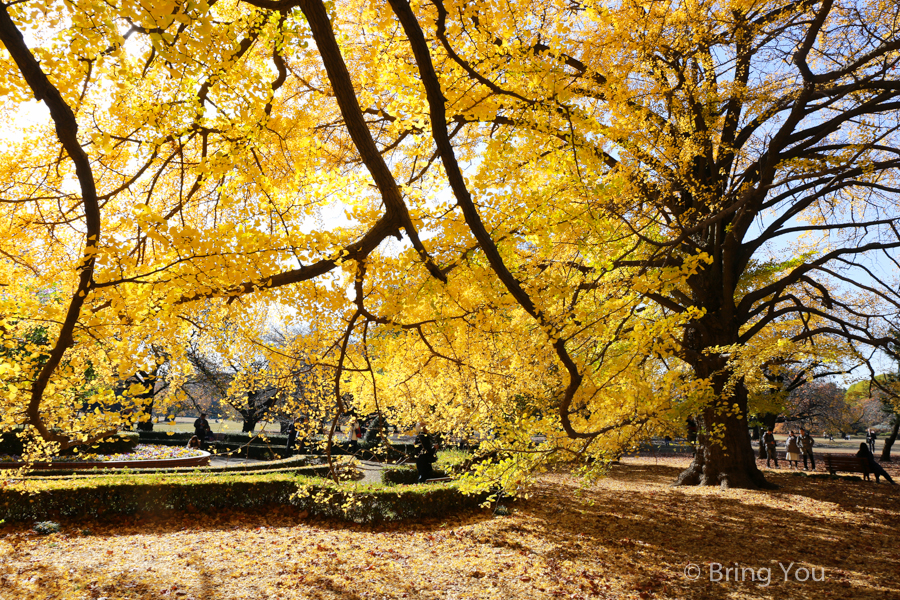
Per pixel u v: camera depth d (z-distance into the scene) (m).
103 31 2.21
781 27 7.36
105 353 3.32
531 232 3.63
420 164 6.37
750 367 6.70
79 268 2.73
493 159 3.43
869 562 5.89
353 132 3.01
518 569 5.61
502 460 5.45
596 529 7.36
